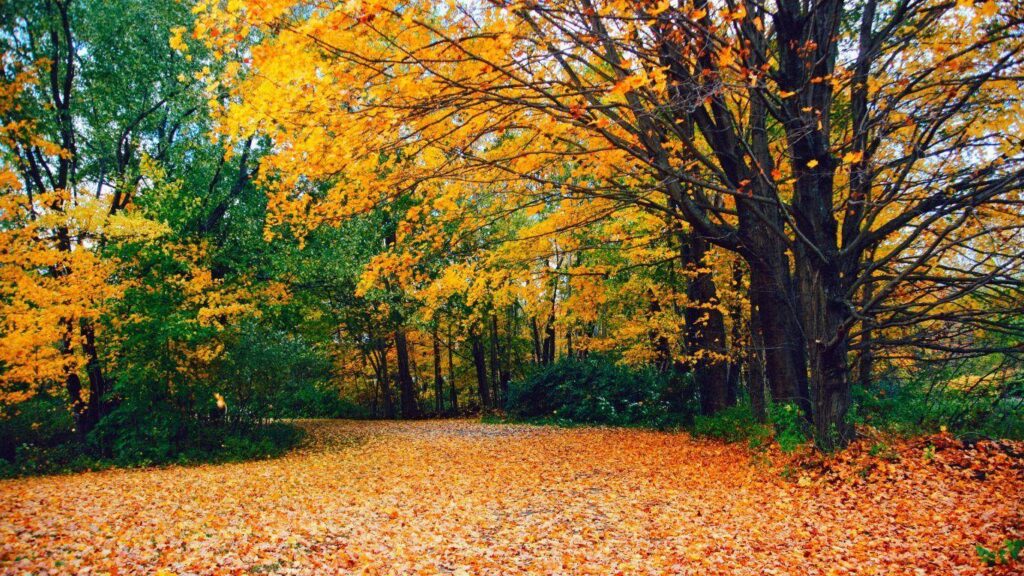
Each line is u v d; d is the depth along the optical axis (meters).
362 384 33.84
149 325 12.45
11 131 7.81
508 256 11.12
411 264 9.16
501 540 6.13
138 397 13.10
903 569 4.79
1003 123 6.60
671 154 8.20
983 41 5.98
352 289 18.70
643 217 12.63
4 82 7.66
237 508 7.49
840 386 8.08
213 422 15.01
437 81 5.92
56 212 10.53
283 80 5.31
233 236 15.38
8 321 9.88
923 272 8.21
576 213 10.56
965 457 7.21
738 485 8.17
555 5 5.70
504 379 30.89
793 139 7.51
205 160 15.03
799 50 6.86
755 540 5.84
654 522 6.71
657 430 16.73
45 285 10.68
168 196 13.06
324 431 19.67
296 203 7.95
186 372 13.34
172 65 14.12
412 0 5.53
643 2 5.04
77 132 13.78
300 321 17.48
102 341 13.11
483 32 5.95
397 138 6.85
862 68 7.57
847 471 7.42
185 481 10.03
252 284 15.39
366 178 7.67
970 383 10.02
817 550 5.45
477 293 10.12
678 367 17.91
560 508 7.55
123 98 13.97
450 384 32.31
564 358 24.31
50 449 13.16
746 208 8.55
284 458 13.91
